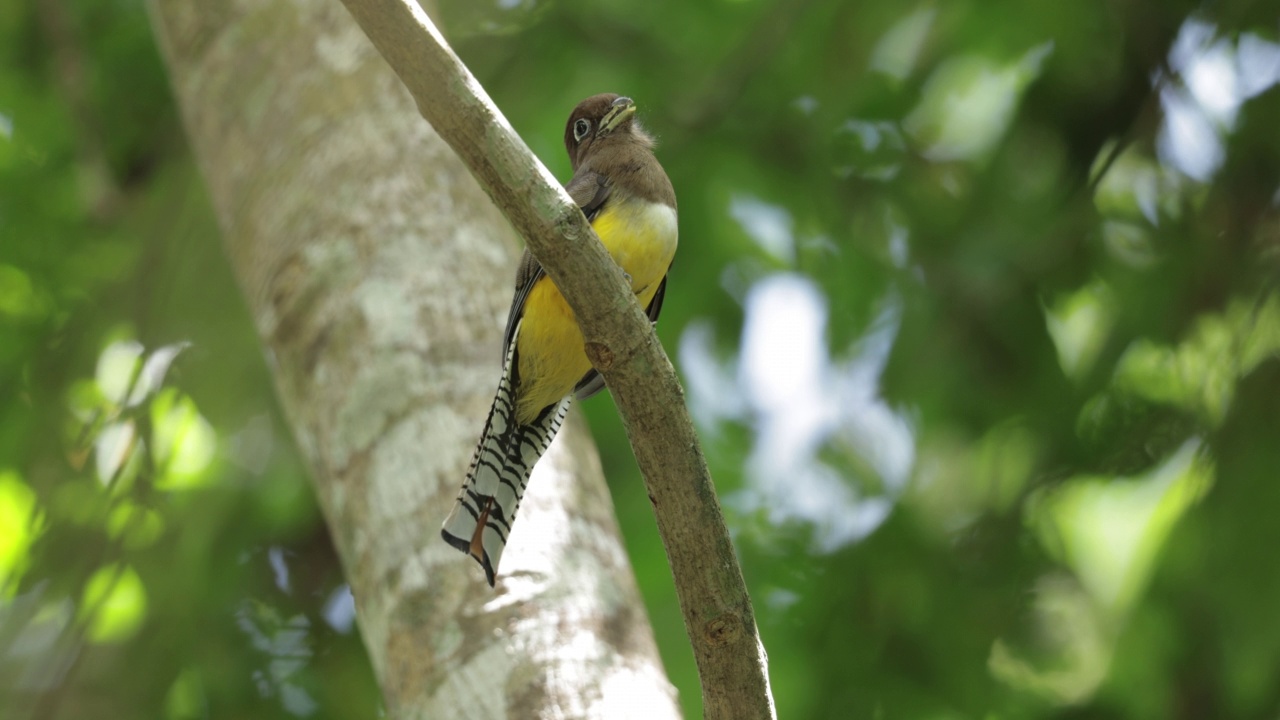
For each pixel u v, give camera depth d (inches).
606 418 478.0
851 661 452.1
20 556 472.4
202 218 469.1
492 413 265.9
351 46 359.9
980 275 467.8
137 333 459.8
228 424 454.9
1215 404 424.5
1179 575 397.7
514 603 249.3
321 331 303.3
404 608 255.9
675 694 247.4
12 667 436.1
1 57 533.3
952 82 517.3
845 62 490.0
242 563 491.8
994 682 461.7
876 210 498.3
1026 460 470.0
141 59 537.6
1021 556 453.1
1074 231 461.7
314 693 490.9
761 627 457.7
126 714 443.2
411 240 312.8
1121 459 442.9
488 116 188.1
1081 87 489.4
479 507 258.8
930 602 454.9
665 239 304.7
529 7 494.9
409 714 242.2
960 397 476.4
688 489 198.8
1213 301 444.1
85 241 519.8
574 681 235.5
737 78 478.9
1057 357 472.1
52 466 467.5
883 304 491.5
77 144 512.4
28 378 494.0
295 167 336.8
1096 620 460.1
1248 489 386.3
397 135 335.9
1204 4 464.8
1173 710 425.4
